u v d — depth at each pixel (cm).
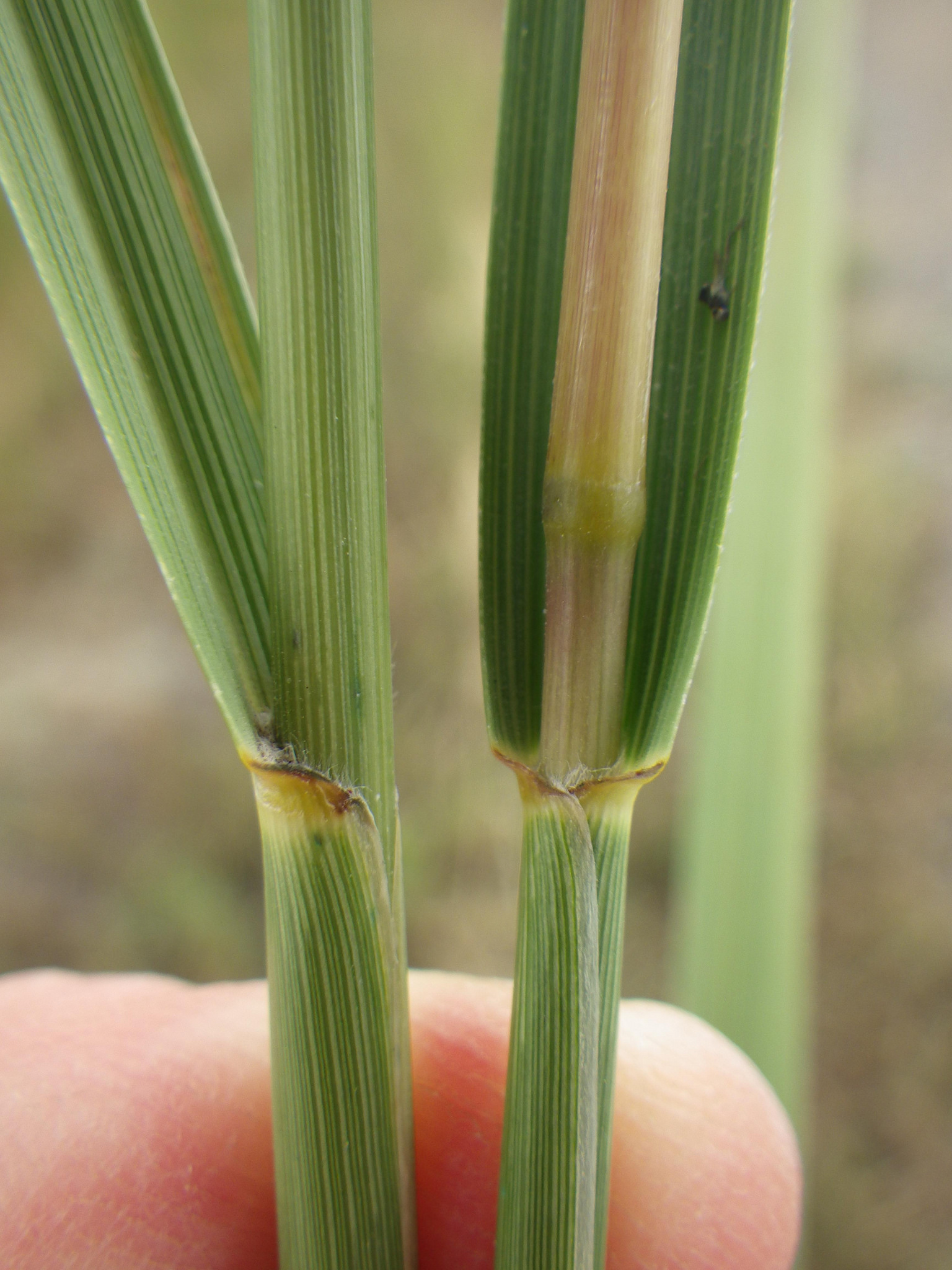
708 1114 9
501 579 6
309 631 5
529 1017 6
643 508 5
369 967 6
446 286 28
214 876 25
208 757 27
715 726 12
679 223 6
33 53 5
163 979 11
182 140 5
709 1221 8
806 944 13
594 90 5
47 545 33
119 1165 8
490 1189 9
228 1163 9
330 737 5
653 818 24
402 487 26
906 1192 20
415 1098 9
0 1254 8
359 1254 6
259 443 6
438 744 23
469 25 33
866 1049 22
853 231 39
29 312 33
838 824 25
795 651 12
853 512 30
